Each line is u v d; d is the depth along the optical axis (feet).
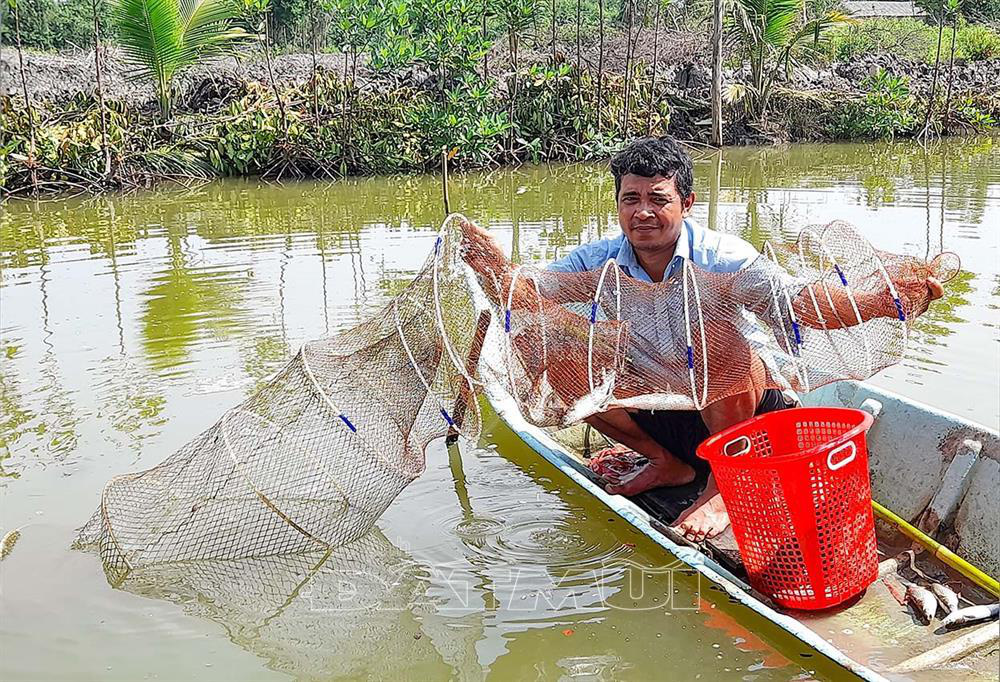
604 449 14.62
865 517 10.20
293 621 10.53
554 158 51.55
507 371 11.72
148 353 18.47
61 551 11.80
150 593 11.07
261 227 32.12
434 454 14.53
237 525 11.98
